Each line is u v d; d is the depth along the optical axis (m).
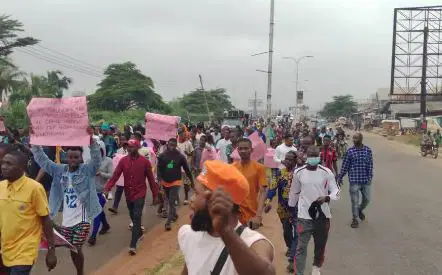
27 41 44.09
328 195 6.59
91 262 7.82
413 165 26.06
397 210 12.77
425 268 7.80
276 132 26.83
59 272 7.32
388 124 64.88
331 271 7.62
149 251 8.39
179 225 10.37
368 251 8.79
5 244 4.92
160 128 12.70
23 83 40.09
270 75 20.61
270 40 20.44
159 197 11.24
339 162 25.52
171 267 7.10
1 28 43.03
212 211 2.37
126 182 8.37
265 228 10.33
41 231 5.18
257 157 9.03
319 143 17.50
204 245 2.73
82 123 6.50
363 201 11.01
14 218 4.91
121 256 8.13
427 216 11.98
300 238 6.62
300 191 6.73
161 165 9.98
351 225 10.77
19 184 4.94
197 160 13.24
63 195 6.45
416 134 54.50
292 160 7.50
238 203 2.65
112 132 16.56
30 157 11.99
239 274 2.38
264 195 6.23
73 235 6.35
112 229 10.00
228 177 2.61
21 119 27.47
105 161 9.41
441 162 28.00
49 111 6.51
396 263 8.06
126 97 55.56
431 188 16.95
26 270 4.89
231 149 13.22
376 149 39.41
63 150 9.09
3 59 41.84
